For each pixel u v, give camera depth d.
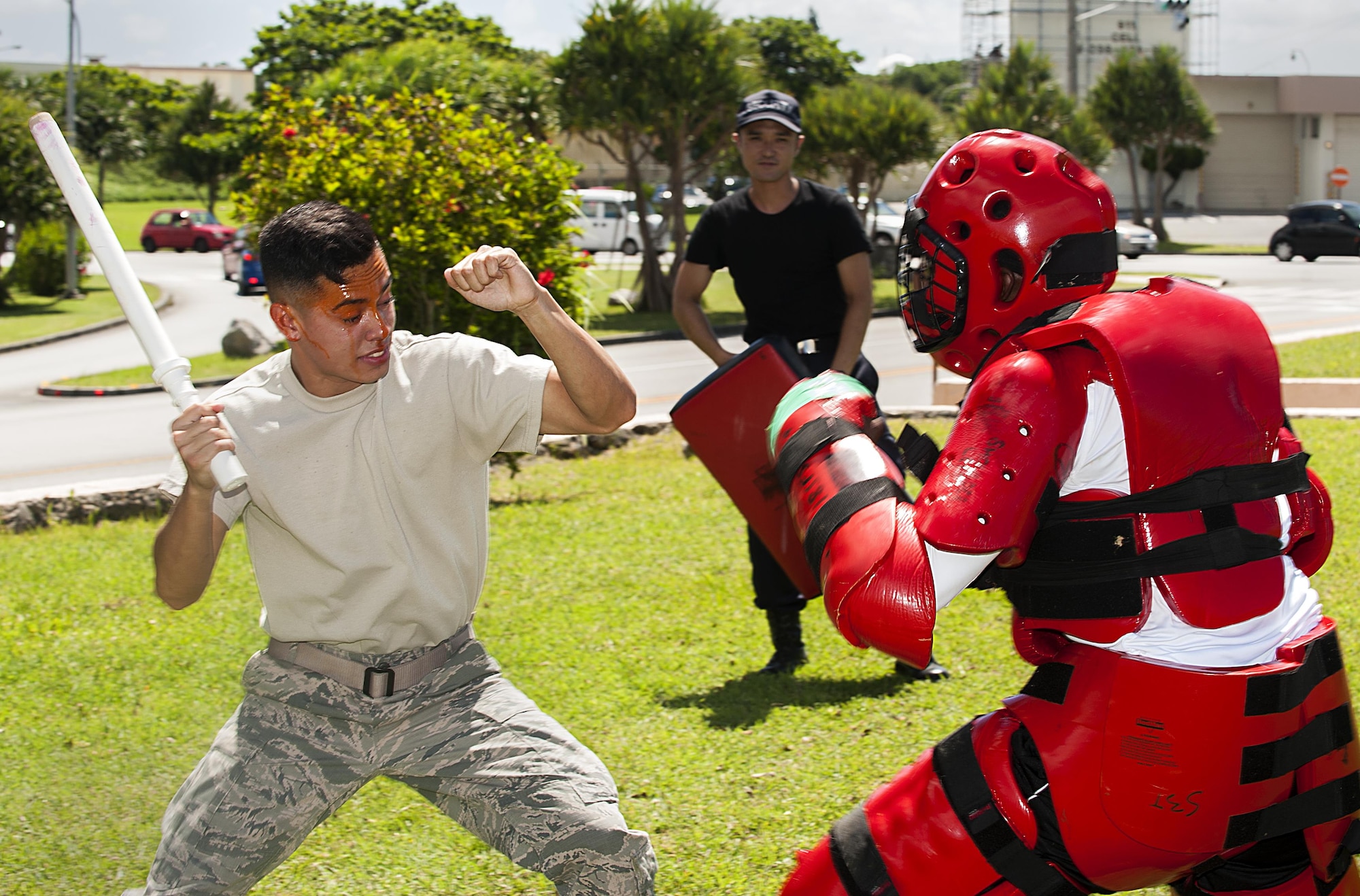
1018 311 2.26
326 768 2.56
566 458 9.85
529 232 8.80
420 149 8.83
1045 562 2.13
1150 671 2.03
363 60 21.84
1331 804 2.12
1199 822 2.04
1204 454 2.04
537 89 23.25
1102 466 2.09
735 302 26.20
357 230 2.40
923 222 2.35
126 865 3.62
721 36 23.62
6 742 4.49
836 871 2.26
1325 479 7.34
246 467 2.49
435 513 2.58
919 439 2.29
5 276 32.81
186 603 2.55
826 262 5.02
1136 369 2.01
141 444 12.61
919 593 2.07
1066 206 2.22
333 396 2.52
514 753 2.54
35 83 58.25
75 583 6.53
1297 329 17.84
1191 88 44.09
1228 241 45.41
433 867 3.52
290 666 2.61
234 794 2.53
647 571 6.46
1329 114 58.22
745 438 4.15
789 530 4.20
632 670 5.03
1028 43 33.75
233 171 65.50
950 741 2.22
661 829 3.63
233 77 85.56
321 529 2.52
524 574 6.47
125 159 64.31
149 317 2.46
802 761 4.04
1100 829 2.07
